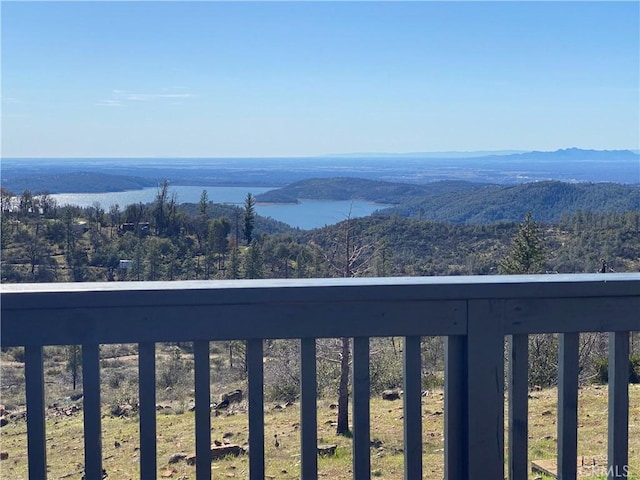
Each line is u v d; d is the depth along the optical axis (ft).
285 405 27.78
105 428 23.89
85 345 5.63
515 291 5.93
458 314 5.93
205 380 5.77
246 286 5.70
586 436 17.57
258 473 5.87
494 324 5.96
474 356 5.96
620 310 6.06
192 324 5.70
